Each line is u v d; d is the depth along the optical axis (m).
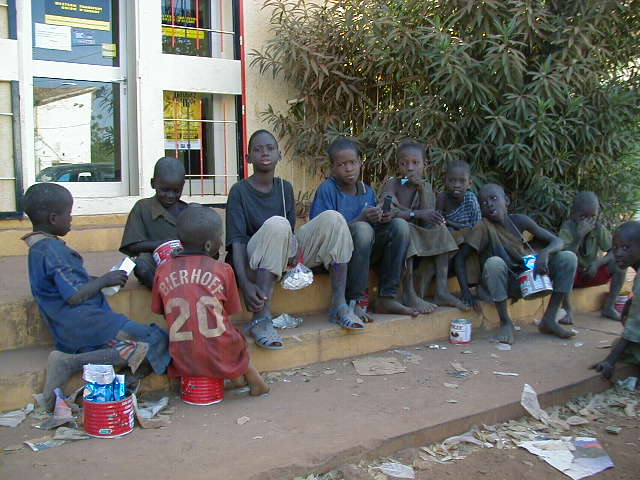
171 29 5.74
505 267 4.33
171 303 3.12
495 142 5.28
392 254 4.09
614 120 5.21
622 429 3.21
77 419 2.87
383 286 4.21
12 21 4.81
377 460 2.73
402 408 3.12
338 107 6.21
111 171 5.61
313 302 4.23
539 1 5.35
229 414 3.03
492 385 3.47
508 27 4.92
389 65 5.58
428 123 5.36
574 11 5.30
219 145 6.06
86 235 4.88
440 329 4.36
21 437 2.72
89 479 2.37
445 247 4.34
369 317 4.00
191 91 5.78
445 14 5.43
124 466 2.48
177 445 2.68
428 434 2.89
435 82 5.39
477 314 4.57
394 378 3.56
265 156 3.79
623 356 3.89
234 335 3.18
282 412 3.06
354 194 4.21
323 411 3.07
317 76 5.95
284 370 3.65
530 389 3.33
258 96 6.08
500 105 5.23
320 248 3.80
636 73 5.52
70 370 3.00
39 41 5.20
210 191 6.05
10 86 4.85
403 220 4.08
